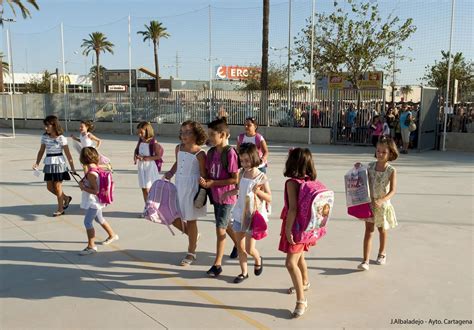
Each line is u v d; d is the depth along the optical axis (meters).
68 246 5.80
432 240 6.00
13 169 12.09
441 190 9.30
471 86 17.36
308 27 24.41
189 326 3.76
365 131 18.58
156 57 49.06
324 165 12.91
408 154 15.93
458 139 17.27
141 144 7.32
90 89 68.19
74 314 3.97
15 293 4.40
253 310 4.05
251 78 51.53
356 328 3.71
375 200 4.94
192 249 5.21
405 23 23.03
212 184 4.75
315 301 4.21
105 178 5.59
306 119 20.11
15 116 31.47
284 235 3.92
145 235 6.26
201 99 22.89
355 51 23.27
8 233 6.34
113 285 4.60
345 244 5.82
